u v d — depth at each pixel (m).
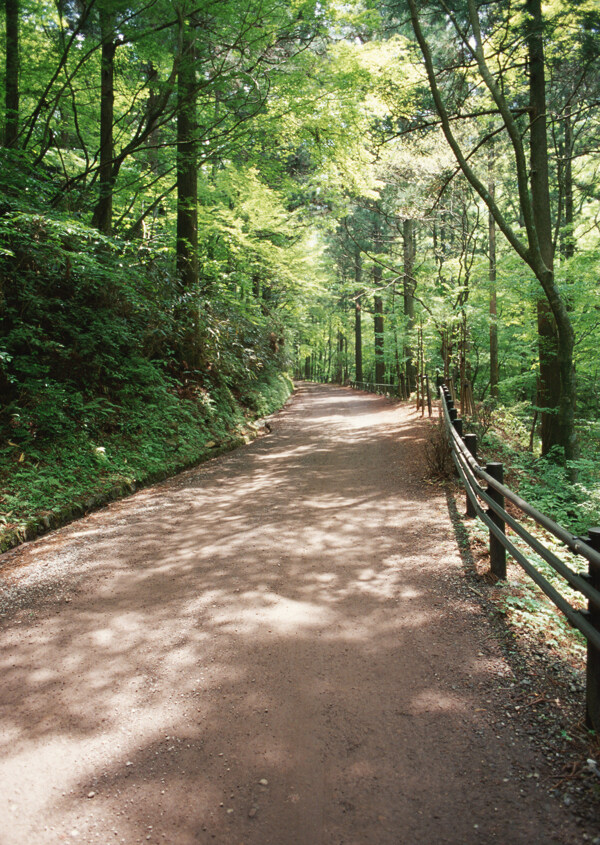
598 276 11.84
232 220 15.84
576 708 2.88
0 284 7.45
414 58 11.31
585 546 2.55
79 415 8.02
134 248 10.39
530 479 8.71
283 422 15.99
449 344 14.19
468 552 5.17
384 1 9.95
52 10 11.55
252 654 3.53
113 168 11.48
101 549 5.40
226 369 13.60
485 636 3.68
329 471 9.00
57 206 9.82
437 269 15.76
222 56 10.99
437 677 3.24
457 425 8.09
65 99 10.98
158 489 7.78
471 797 2.36
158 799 2.39
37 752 2.67
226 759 2.62
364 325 37.88
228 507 6.94
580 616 2.65
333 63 10.62
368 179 13.95
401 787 2.43
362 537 5.76
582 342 12.87
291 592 4.44
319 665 3.40
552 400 10.29
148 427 9.09
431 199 12.68
